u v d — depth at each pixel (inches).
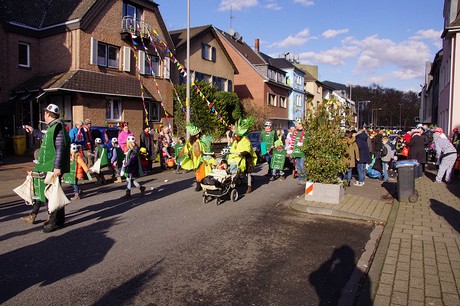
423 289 163.5
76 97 740.7
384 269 186.4
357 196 369.1
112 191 400.8
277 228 265.6
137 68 888.3
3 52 763.4
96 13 787.4
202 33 1170.6
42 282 171.5
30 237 236.2
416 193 342.6
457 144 553.6
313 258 207.8
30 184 259.3
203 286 170.6
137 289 166.1
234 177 354.6
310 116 342.0
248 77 1558.8
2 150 682.2
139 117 878.4
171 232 250.7
